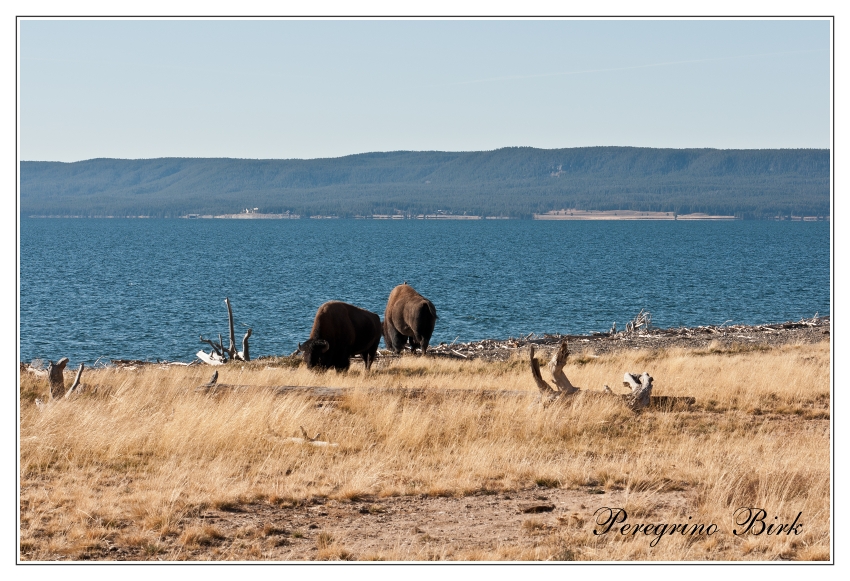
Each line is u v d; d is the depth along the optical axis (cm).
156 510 2109
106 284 17462
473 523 2097
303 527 2058
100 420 2839
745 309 13538
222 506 2186
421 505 2239
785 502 2216
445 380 4338
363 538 1984
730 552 1927
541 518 2131
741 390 3966
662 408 3550
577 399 3344
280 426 2955
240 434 2798
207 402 3228
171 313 12612
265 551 1894
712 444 2880
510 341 7581
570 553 1869
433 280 19288
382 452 2759
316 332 4691
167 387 3756
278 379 4306
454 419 3086
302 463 2620
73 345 9419
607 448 2866
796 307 13838
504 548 1897
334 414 3278
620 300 14725
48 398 3447
